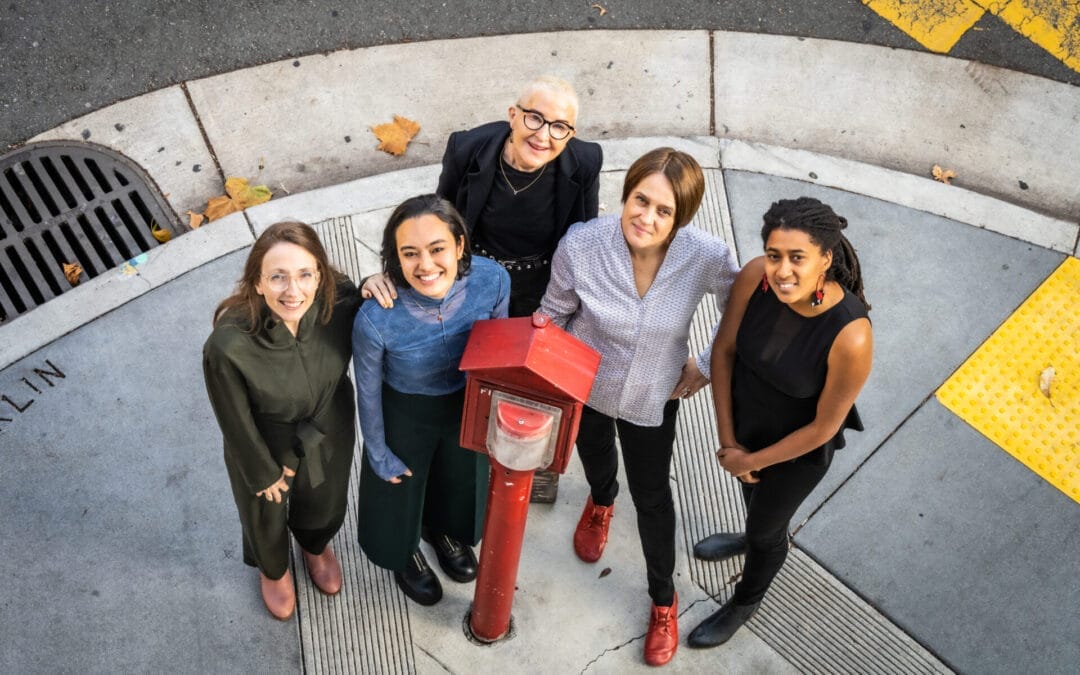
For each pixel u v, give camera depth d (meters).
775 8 5.27
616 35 5.12
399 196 4.54
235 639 3.54
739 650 3.63
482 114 4.86
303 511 3.24
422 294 2.52
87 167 4.61
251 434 2.64
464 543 3.49
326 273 2.46
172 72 4.86
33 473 3.80
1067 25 5.29
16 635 3.49
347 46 4.98
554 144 2.89
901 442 4.11
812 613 3.73
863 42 5.21
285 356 2.52
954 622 3.74
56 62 4.84
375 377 2.71
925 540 3.90
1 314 4.29
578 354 2.52
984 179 4.86
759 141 4.89
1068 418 4.20
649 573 3.43
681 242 2.65
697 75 5.04
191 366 4.07
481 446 2.70
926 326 4.38
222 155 4.67
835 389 2.53
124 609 3.57
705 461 4.03
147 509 3.77
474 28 5.08
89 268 4.41
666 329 2.76
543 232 3.22
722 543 3.79
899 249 4.58
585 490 3.95
